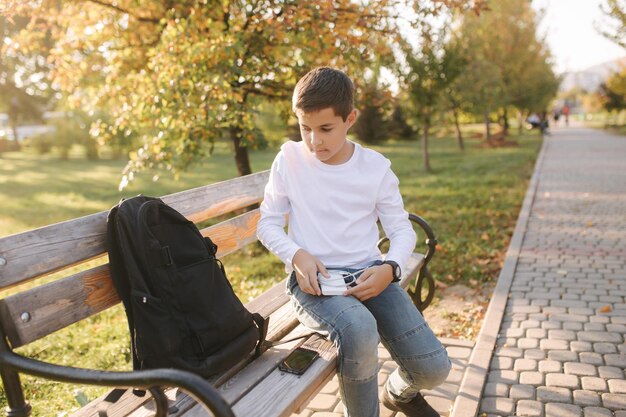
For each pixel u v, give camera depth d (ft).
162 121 17.44
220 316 6.30
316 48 17.97
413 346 6.85
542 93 108.68
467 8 17.40
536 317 12.96
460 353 11.13
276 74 19.53
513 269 16.96
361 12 17.42
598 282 15.55
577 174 43.11
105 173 61.93
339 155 7.24
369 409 6.59
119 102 20.27
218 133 19.12
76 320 6.34
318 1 16.25
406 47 19.99
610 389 9.46
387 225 7.61
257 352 6.94
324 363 6.56
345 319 6.44
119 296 6.47
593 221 24.40
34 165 76.64
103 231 6.89
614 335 11.73
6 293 18.01
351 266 7.28
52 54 19.44
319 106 6.43
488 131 82.99
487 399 9.29
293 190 7.27
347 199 7.21
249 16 18.47
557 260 18.06
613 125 127.34
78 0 17.67
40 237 6.13
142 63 20.20
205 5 18.39
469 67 62.34
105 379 4.96
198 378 4.67
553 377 9.94
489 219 26.03
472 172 47.16
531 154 64.95
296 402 5.89
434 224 25.12
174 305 6.08
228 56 16.89
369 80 21.08
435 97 48.44
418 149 80.28
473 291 15.56
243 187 10.37
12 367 5.38
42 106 126.31
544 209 28.22
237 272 18.34
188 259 6.49
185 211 8.58
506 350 11.15
